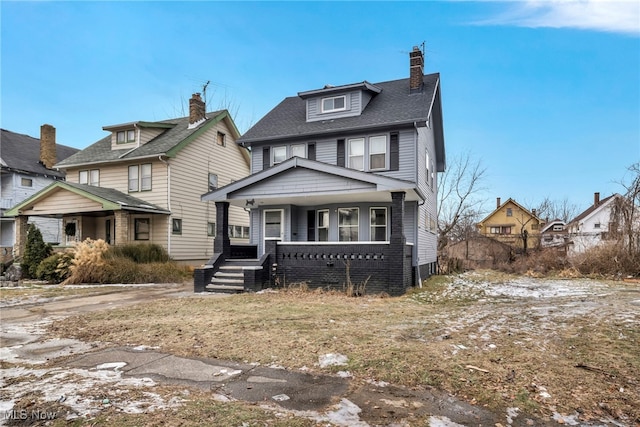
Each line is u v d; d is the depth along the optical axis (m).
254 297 10.71
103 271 14.95
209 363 4.80
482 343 5.68
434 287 13.62
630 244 17.52
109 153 20.86
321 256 12.37
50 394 3.74
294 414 3.36
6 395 3.72
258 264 12.84
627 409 3.52
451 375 4.31
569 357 5.01
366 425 3.17
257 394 3.82
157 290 13.14
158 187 19.17
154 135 21.23
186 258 19.91
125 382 4.12
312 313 8.09
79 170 21.30
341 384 4.10
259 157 16.69
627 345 5.57
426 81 17.03
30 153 26.27
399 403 3.62
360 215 14.72
